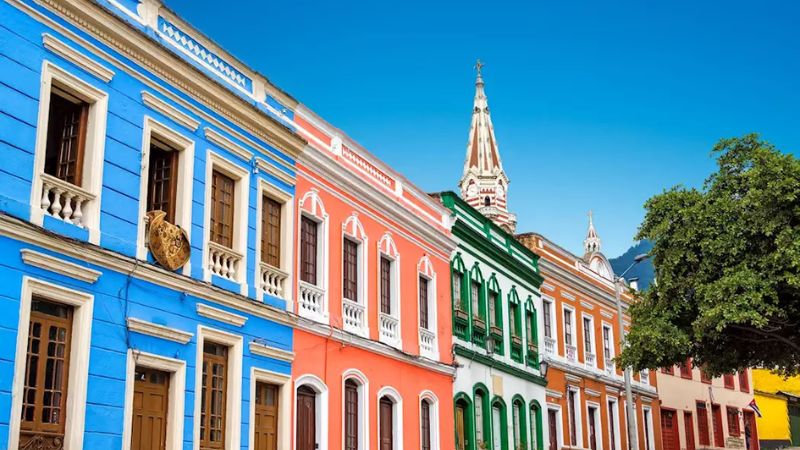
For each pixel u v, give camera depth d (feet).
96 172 43.88
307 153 61.72
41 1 41.93
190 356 48.70
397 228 74.69
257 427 54.24
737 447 150.00
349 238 67.46
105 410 42.68
